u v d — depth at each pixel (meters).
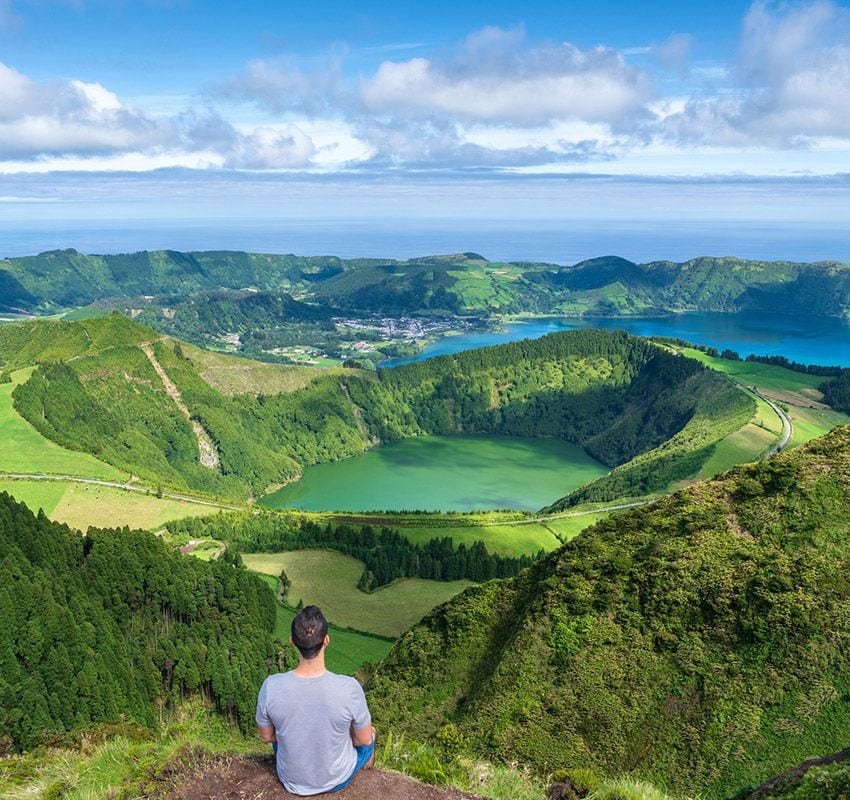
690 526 67.69
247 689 99.81
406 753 22.03
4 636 84.00
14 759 26.89
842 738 44.59
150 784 14.64
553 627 62.75
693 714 50.59
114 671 91.88
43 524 123.38
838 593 53.91
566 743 51.91
